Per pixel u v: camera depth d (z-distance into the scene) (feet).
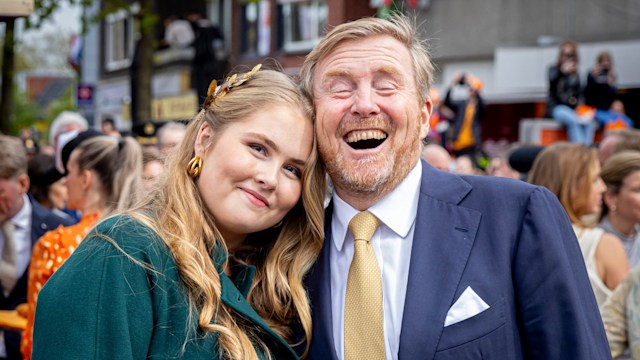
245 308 7.31
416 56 7.91
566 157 11.74
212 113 7.55
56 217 14.02
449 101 34.14
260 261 8.16
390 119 7.59
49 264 10.34
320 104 7.70
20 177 13.38
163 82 59.62
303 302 7.79
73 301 6.51
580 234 11.37
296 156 7.55
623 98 41.60
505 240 7.38
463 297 7.19
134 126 22.68
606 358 7.24
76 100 50.75
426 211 7.78
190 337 6.84
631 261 12.66
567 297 7.11
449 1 47.88
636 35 42.39
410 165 7.80
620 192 12.54
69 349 6.40
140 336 6.65
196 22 49.24
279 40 57.31
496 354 7.08
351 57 7.60
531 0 45.34
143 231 6.97
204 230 7.34
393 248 7.82
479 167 32.14
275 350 7.54
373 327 7.41
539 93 43.60
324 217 8.21
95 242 6.81
